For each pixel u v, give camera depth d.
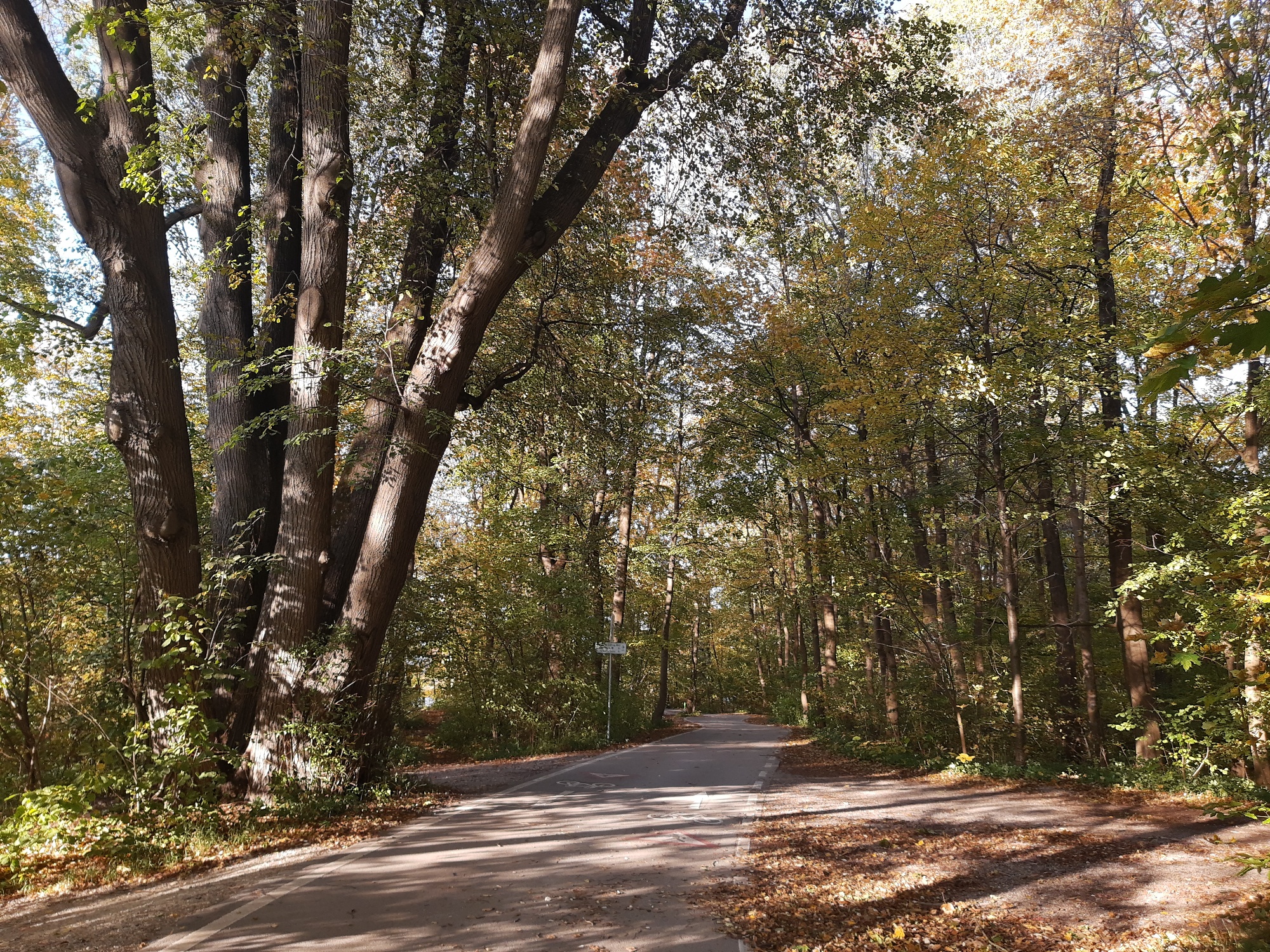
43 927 5.41
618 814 10.00
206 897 6.05
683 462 26.28
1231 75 11.56
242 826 8.32
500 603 19.75
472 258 10.53
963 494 17.80
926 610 18.92
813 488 20.67
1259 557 5.36
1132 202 14.08
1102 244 15.21
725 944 5.20
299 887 6.32
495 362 14.66
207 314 11.86
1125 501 14.05
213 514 11.33
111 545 10.31
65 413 16.27
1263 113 11.05
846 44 13.55
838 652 28.88
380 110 11.83
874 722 21.09
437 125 11.89
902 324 16.94
